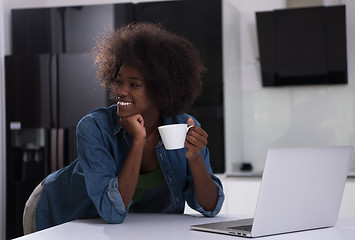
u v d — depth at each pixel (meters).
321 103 3.58
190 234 1.30
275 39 3.52
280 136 3.67
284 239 1.24
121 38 1.53
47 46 3.87
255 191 3.24
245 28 3.66
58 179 1.70
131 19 3.74
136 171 1.50
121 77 1.51
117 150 1.59
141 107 1.51
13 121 3.83
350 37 3.39
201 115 3.55
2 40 3.92
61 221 1.69
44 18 3.87
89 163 1.51
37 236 1.28
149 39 1.50
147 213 1.71
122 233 1.32
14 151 3.85
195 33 3.59
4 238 3.93
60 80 3.78
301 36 3.46
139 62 1.46
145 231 1.35
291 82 3.55
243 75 3.71
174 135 1.38
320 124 3.58
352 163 3.49
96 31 3.79
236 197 3.27
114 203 1.47
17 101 3.83
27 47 3.89
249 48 3.67
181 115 1.65
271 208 1.26
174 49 1.53
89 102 3.74
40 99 3.80
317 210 1.38
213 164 3.53
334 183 1.40
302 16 3.44
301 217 1.34
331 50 3.44
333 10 3.39
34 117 3.81
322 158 1.35
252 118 3.72
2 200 3.96
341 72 3.44
